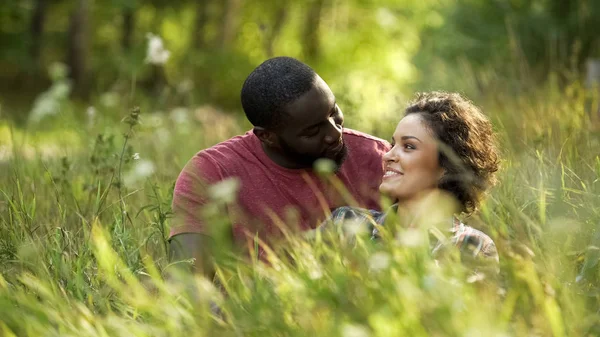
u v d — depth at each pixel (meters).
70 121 9.64
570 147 5.50
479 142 4.33
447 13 18.44
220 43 34.56
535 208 4.74
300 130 4.52
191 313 3.53
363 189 4.89
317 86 4.52
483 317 3.07
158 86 28.20
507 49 16.17
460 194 4.29
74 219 5.63
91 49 35.62
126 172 6.35
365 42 38.59
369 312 3.19
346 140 4.98
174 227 4.63
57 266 4.22
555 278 3.50
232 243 4.73
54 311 3.64
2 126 11.51
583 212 4.37
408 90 16.59
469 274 3.65
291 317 3.37
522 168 5.44
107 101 14.51
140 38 37.59
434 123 4.26
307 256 3.76
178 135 10.12
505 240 3.99
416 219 4.21
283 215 4.73
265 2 38.06
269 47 27.55
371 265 3.36
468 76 9.87
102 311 3.96
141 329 3.49
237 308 3.52
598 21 14.56
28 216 5.14
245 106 4.63
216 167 4.76
